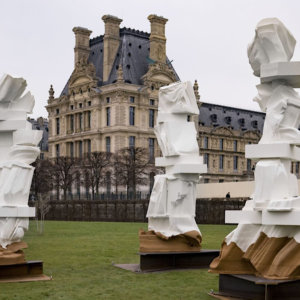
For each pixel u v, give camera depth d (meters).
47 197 85.31
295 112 21.11
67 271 27.59
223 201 74.00
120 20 156.25
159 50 154.25
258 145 20.91
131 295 21.42
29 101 25.59
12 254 24.47
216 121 176.00
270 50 21.03
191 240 28.98
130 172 131.62
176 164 29.08
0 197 24.38
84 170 136.38
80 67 159.88
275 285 19.34
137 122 149.75
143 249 28.41
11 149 24.84
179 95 29.64
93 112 154.25
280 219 19.66
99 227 69.25
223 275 21.56
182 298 20.83
